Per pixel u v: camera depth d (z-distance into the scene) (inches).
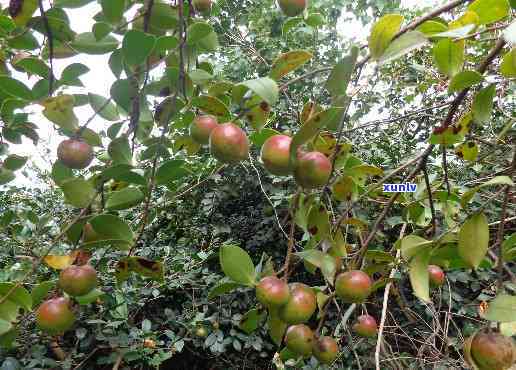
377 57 34.1
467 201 38.3
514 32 25.7
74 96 44.2
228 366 160.1
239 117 39.8
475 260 38.5
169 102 45.6
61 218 116.7
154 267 48.5
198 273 138.4
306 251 44.4
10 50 53.1
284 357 47.9
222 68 165.3
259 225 163.6
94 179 46.3
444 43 37.8
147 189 45.0
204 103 42.3
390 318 132.3
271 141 36.4
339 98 35.2
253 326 46.4
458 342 123.6
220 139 37.7
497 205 110.9
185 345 150.6
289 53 37.6
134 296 115.5
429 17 34.1
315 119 31.2
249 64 163.6
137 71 42.1
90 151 44.4
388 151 151.0
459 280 134.1
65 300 44.8
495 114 120.9
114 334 112.7
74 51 44.3
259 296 38.4
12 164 57.5
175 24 47.1
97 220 43.4
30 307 44.6
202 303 136.3
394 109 161.3
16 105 47.4
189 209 166.6
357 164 53.6
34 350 99.0
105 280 105.6
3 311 44.3
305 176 35.7
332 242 46.9
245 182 160.1
